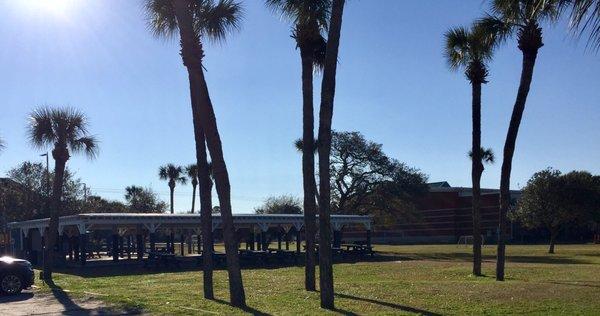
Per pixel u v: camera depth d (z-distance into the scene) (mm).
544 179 47938
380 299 14766
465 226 85500
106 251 53938
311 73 17672
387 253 46906
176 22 17281
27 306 15227
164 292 17859
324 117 13703
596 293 15016
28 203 52656
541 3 10117
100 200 68000
